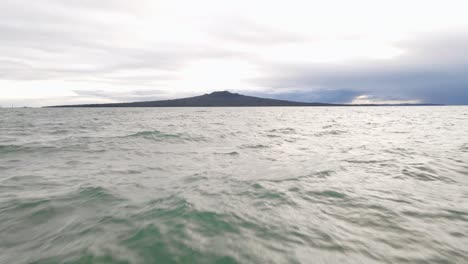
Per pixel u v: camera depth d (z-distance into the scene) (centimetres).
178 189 671
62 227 455
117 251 370
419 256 370
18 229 452
